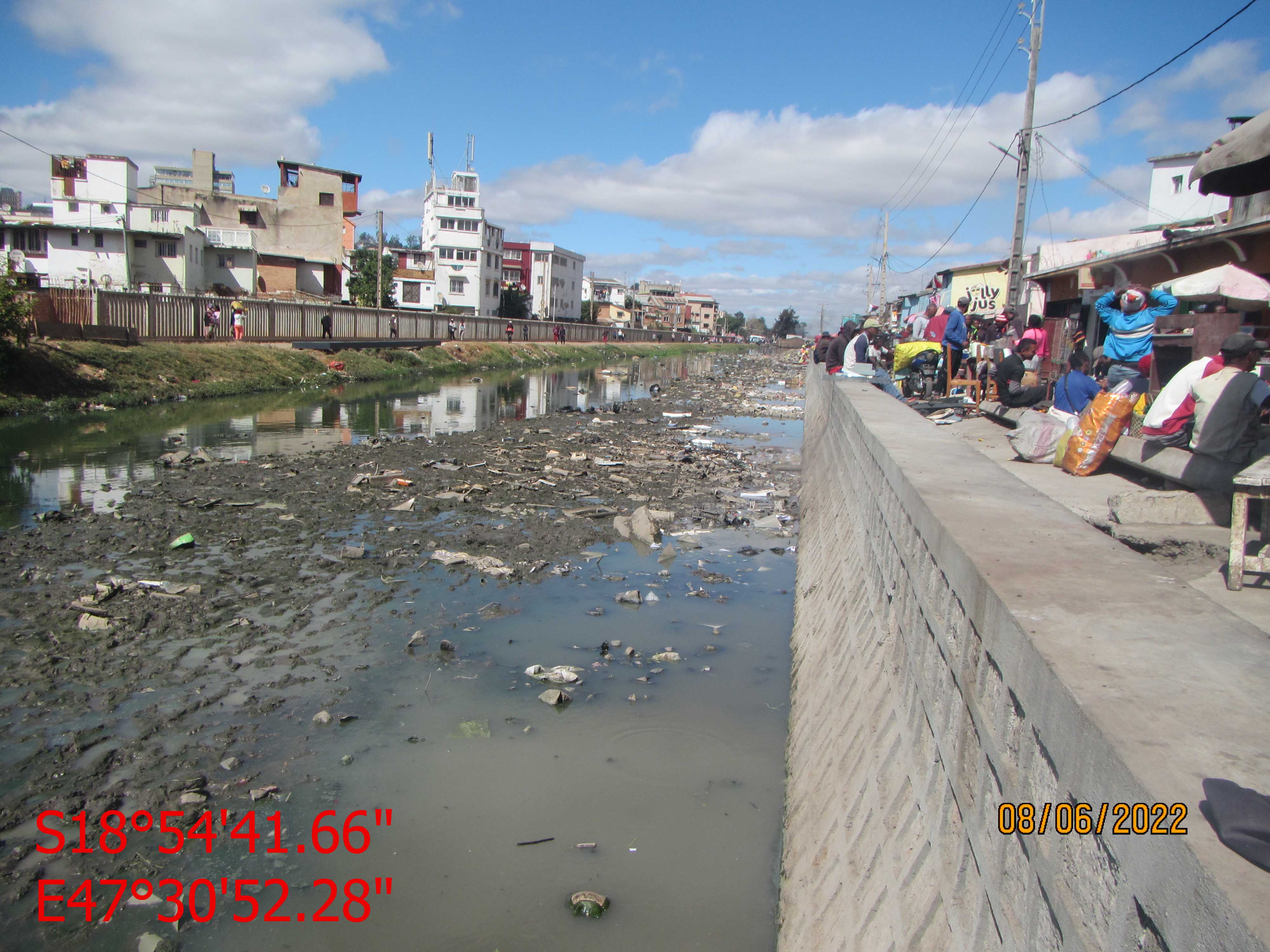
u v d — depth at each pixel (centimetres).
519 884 494
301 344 3716
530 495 1466
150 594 884
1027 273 2556
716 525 1334
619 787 596
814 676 659
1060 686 225
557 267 10819
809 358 6456
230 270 5600
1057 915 215
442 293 8212
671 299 18800
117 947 428
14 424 1962
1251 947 137
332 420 2422
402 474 1547
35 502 1268
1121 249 1966
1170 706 211
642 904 481
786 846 519
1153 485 759
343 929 451
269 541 1104
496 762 618
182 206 6119
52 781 554
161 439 1897
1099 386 936
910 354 1689
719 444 2255
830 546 863
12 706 647
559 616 902
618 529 1262
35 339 2366
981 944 260
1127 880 183
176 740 613
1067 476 817
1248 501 475
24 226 4859
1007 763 262
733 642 859
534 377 4856
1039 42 2170
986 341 1988
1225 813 163
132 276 5059
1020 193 2217
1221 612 279
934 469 519
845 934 366
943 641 358
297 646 785
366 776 591
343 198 7412
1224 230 1053
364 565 1024
